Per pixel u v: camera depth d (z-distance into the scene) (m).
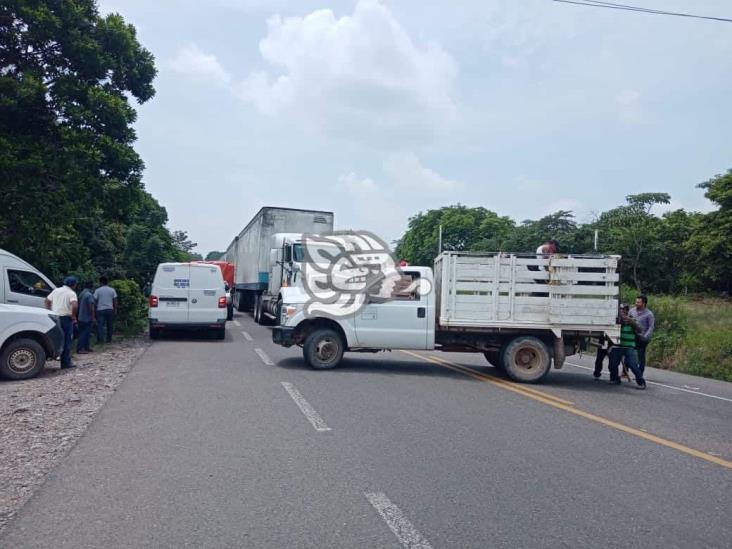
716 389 13.41
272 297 20.58
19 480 5.46
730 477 6.20
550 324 12.12
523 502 5.21
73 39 15.34
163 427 7.36
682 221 52.12
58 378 10.93
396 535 4.44
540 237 41.72
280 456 6.29
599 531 4.64
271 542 4.27
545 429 7.97
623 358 13.43
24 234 15.68
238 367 12.25
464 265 12.10
